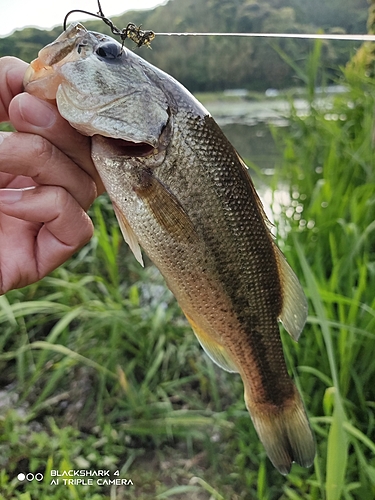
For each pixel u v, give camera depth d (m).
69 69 0.17
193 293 0.20
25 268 0.20
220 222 0.19
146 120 0.18
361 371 0.33
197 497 0.31
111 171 0.18
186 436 0.35
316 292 0.26
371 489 0.27
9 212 0.17
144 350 0.41
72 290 0.45
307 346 0.34
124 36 0.18
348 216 0.43
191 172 0.18
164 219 0.18
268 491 0.30
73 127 0.17
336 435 0.22
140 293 0.51
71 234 0.18
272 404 0.23
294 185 0.53
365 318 0.33
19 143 0.16
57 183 0.17
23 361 0.42
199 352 0.42
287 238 0.40
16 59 0.20
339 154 0.50
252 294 0.21
